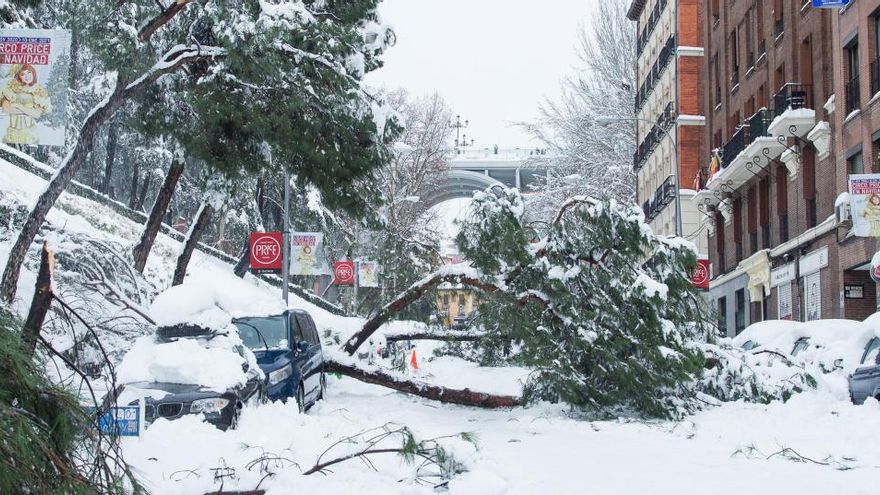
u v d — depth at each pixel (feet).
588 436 43.21
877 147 95.76
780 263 128.88
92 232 100.01
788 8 122.11
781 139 120.88
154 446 30.66
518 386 69.72
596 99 200.75
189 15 70.90
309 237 101.50
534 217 197.88
